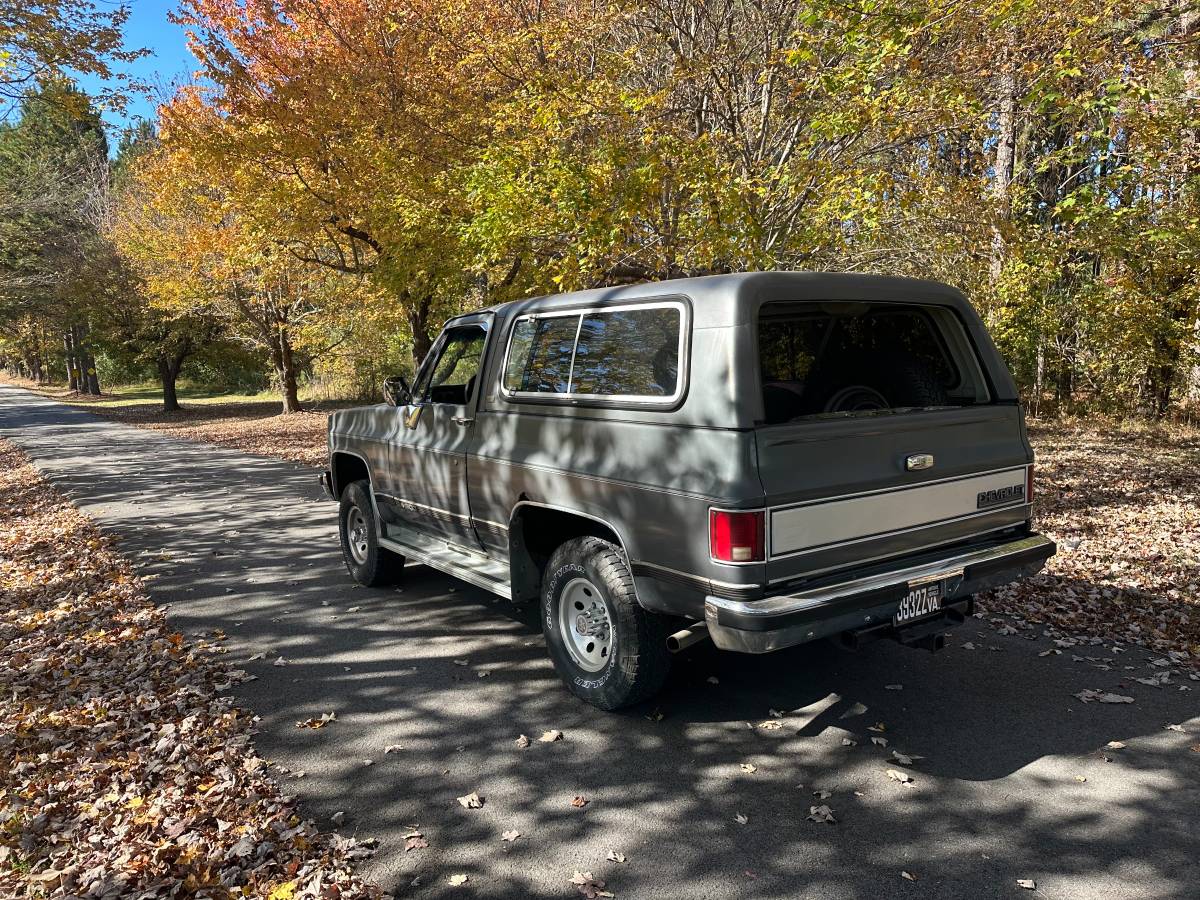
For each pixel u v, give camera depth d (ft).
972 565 12.59
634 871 9.59
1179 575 20.48
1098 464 37.35
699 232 27.12
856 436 11.63
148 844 10.30
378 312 70.18
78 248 109.29
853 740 12.66
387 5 41.19
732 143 31.12
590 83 31.01
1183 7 33.76
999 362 14.05
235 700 14.70
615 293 13.28
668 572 11.76
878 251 35.06
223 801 11.26
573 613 14.11
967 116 28.07
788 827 10.41
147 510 35.04
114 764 12.45
